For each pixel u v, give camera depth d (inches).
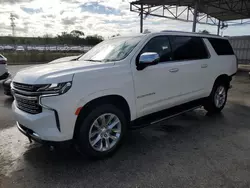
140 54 128.2
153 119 141.0
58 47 1357.0
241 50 754.2
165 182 95.9
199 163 111.5
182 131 157.2
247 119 184.7
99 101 112.2
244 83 395.2
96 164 111.2
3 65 311.3
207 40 181.8
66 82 96.8
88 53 161.0
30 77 102.7
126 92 119.0
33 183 95.5
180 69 150.5
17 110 111.9
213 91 190.1
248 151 125.0
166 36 147.3
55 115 96.7
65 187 92.9
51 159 116.0
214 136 147.6
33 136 103.6
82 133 106.3
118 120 120.2
